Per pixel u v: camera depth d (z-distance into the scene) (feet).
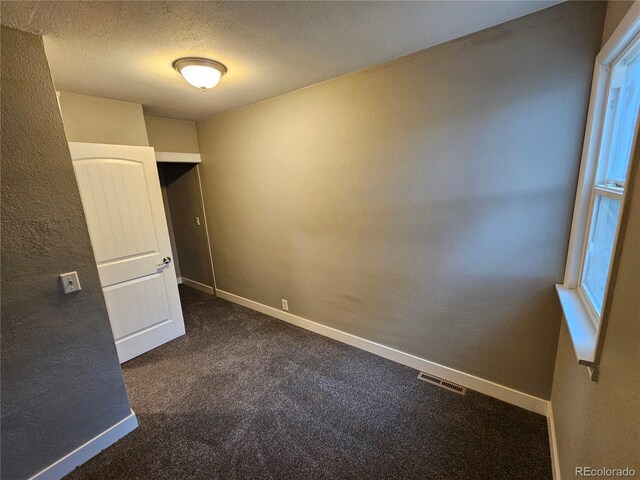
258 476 5.00
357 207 7.71
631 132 3.75
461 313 6.58
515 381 6.21
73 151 7.25
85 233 5.17
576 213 4.88
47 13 4.07
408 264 7.11
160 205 9.06
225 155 10.84
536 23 4.75
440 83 5.84
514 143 5.29
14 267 4.47
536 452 5.22
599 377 3.21
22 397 4.67
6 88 4.22
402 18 4.74
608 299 3.03
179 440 5.77
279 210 9.68
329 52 5.87
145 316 8.89
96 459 5.43
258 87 7.80
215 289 13.56
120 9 4.13
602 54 4.11
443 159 6.10
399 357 7.91
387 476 4.92
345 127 7.42
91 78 6.64
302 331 9.95
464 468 4.99
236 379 7.54
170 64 6.12
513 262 5.72
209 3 4.13
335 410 6.37
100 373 5.54
